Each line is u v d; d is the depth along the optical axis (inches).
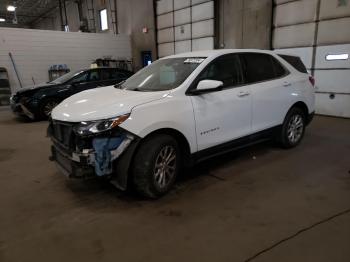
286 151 169.2
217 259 79.3
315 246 83.3
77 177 106.0
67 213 106.7
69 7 820.6
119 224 98.0
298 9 293.1
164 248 84.7
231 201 111.5
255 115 145.9
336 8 263.3
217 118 128.6
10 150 194.4
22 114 298.5
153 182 111.0
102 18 673.0
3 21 987.9
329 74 278.8
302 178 130.9
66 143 114.1
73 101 126.0
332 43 271.6
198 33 421.7
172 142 115.6
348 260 77.3
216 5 388.2
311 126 236.2
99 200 116.0
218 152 134.6
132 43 569.3
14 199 119.4
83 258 81.7
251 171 140.7
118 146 104.0
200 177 135.3
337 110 278.1
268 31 326.0
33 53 454.9
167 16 472.4
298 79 168.6
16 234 94.3
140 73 152.9
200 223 97.1
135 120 104.8
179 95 117.8
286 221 96.6
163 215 103.0
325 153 164.1
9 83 437.4
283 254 80.2
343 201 109.2
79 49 501.0
